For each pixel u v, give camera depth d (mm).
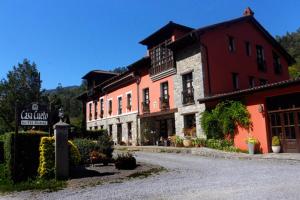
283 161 11984
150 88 24188
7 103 24609
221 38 20766
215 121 17844
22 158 9992
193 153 16422
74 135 21875
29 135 10203
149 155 16969
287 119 14703
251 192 6938
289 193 6648
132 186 8500
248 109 16312
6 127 24625
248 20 22906
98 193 7848
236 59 21422
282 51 25906
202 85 19000
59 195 7910
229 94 16375
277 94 14734
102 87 31984
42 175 9953
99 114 32844
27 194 8305
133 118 26094
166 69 22000
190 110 19812
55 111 18344
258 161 12406
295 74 33188
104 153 13500
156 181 9047
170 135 23422
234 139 16906
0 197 8164
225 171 10172
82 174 10703
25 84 25891
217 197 6637
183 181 8766
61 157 10141
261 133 15562
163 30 22266
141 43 24531
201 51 19375
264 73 23656
